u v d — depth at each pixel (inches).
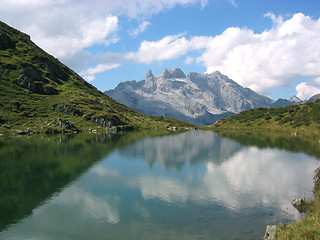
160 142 3909.9
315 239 685.3
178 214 1147.3
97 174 1883.6
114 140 3993.6
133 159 2493.8
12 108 5142.7
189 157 2647.6
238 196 1401.3
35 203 1293.1
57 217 1122.0
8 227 1027.9
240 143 3818.9
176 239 906.7
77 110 6166.3
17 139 3678.6
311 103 6535.4
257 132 5974.4
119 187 1573.6
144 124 7637.8
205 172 1987.0
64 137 4163.4
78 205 1267.2
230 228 992.2
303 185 1612.9
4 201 1318.9
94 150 2940.5
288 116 6535.4
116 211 1187.9
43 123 5036.9
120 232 973.8
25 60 7775.6
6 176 1793.8
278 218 1087.0
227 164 2297.0
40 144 3272.6
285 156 2682.1
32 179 1718.8
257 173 1951.3
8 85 6131.9
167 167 2165.4
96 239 920.9
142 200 1342.3
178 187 1579.7
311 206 1152.8
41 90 6663.4
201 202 1309.1
